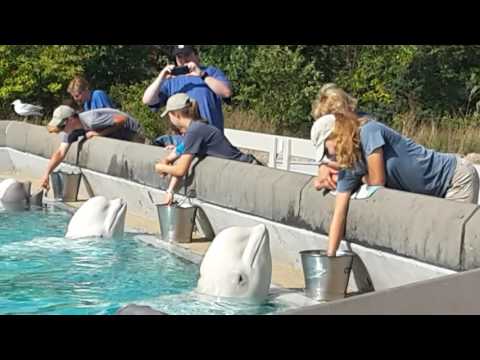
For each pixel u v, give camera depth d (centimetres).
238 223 659
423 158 529
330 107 551
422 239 486
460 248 462
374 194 524
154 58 2195
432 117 1878
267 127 1828
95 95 955
